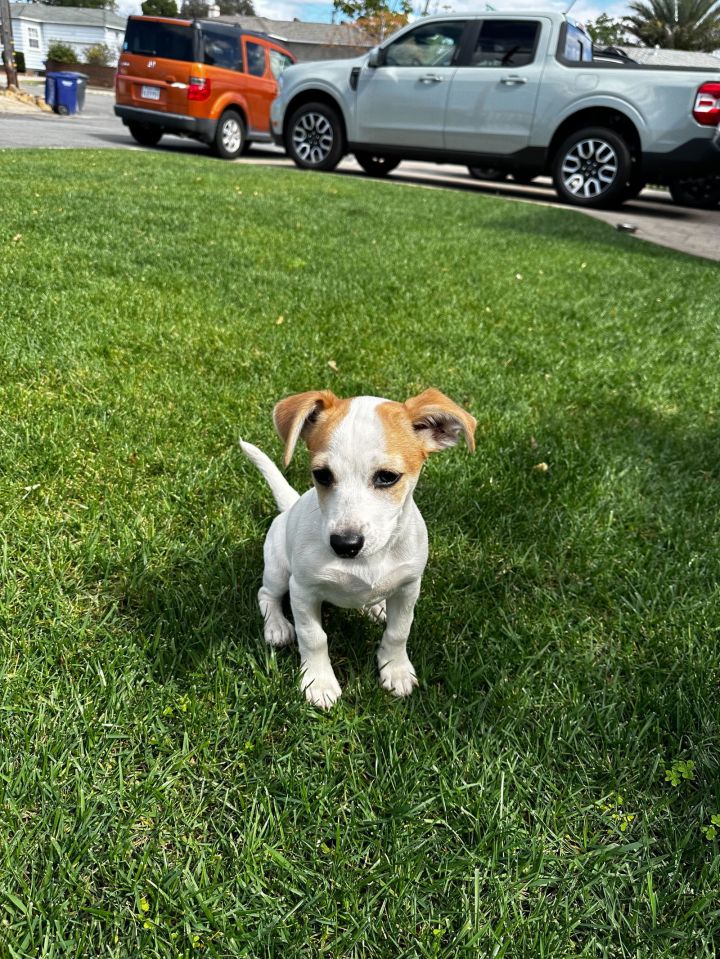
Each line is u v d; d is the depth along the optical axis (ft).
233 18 132.46
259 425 7.55
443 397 4.68
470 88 23.89
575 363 10.06
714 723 4.43
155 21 28.71
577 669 4.87
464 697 4.59
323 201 20.26
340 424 4.24
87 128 38.19
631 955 3.26
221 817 3.71
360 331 10.43
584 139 23.30
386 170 29.99
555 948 3.22
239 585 5.43
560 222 20.57
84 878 3.37
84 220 14.80
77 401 7.57
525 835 3.71
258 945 3.19
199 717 4.17
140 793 3.74
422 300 12.21
